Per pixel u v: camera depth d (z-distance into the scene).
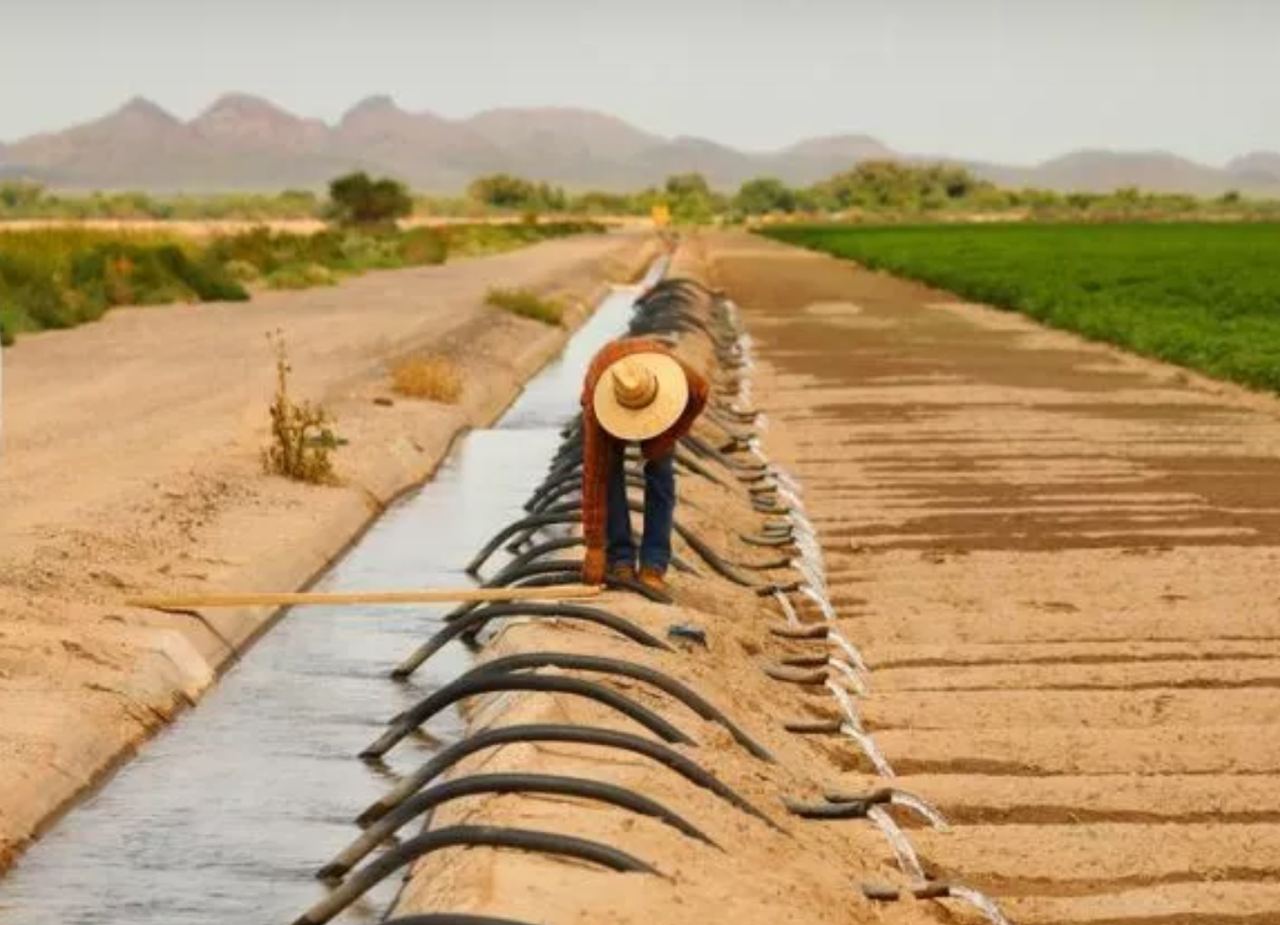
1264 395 34.91
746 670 14.09
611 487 15.30
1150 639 16.16
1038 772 12.68
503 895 8.70
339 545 21.48
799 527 21.03
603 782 10.00
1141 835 11.30
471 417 34.00
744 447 26.69
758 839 10.21
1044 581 18.38
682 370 15.08
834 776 12.41
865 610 17.31
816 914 9.27
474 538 22.44
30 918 10.54
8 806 11.83
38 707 13.35
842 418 31.77
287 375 35.03
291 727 14.36
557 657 12.12
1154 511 22.28
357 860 10.74
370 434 27.86
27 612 15.29
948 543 20.48
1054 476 25.09
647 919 8.66
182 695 14.95
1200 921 10.03
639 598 15.05
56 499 20.67
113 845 11.72
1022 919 10.04
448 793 10.11
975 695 14.35
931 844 11.11
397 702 15.08
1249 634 16.25
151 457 24.12
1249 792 12.11
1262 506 22.56
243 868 11.32
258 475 23.42
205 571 17.92
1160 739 13.18
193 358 38.72
